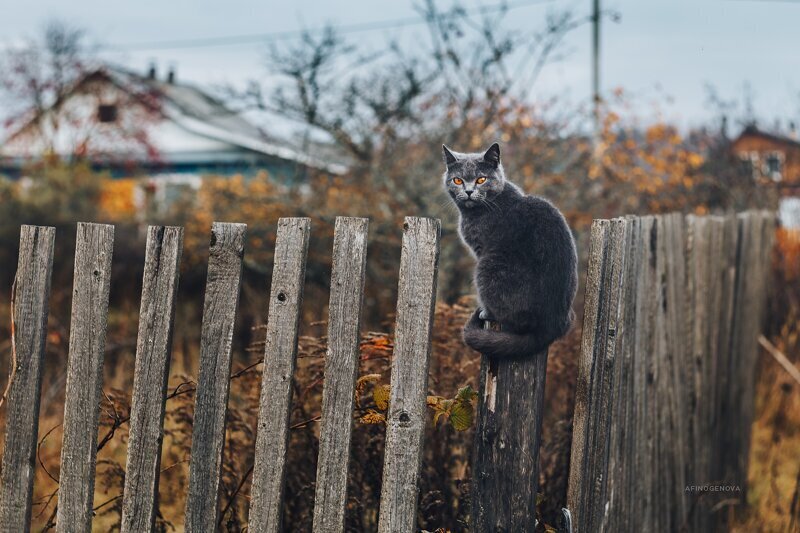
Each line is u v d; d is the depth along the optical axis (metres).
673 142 9.20
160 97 24.02
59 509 2.81
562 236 3.44
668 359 4.25
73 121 21.67
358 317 2.57
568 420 4.08
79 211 12.29
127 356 7.88
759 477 6.11
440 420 3.78
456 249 7.38
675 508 4.45
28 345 2.85
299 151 9.29
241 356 8.05
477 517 2.90
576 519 2.90
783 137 10.62
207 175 11.59
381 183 8.23
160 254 2.72
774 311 8.04
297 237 2.61
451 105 8.61
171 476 4.81
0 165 21.27
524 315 3.20
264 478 2.64
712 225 5.07
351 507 3.64
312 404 3.91
